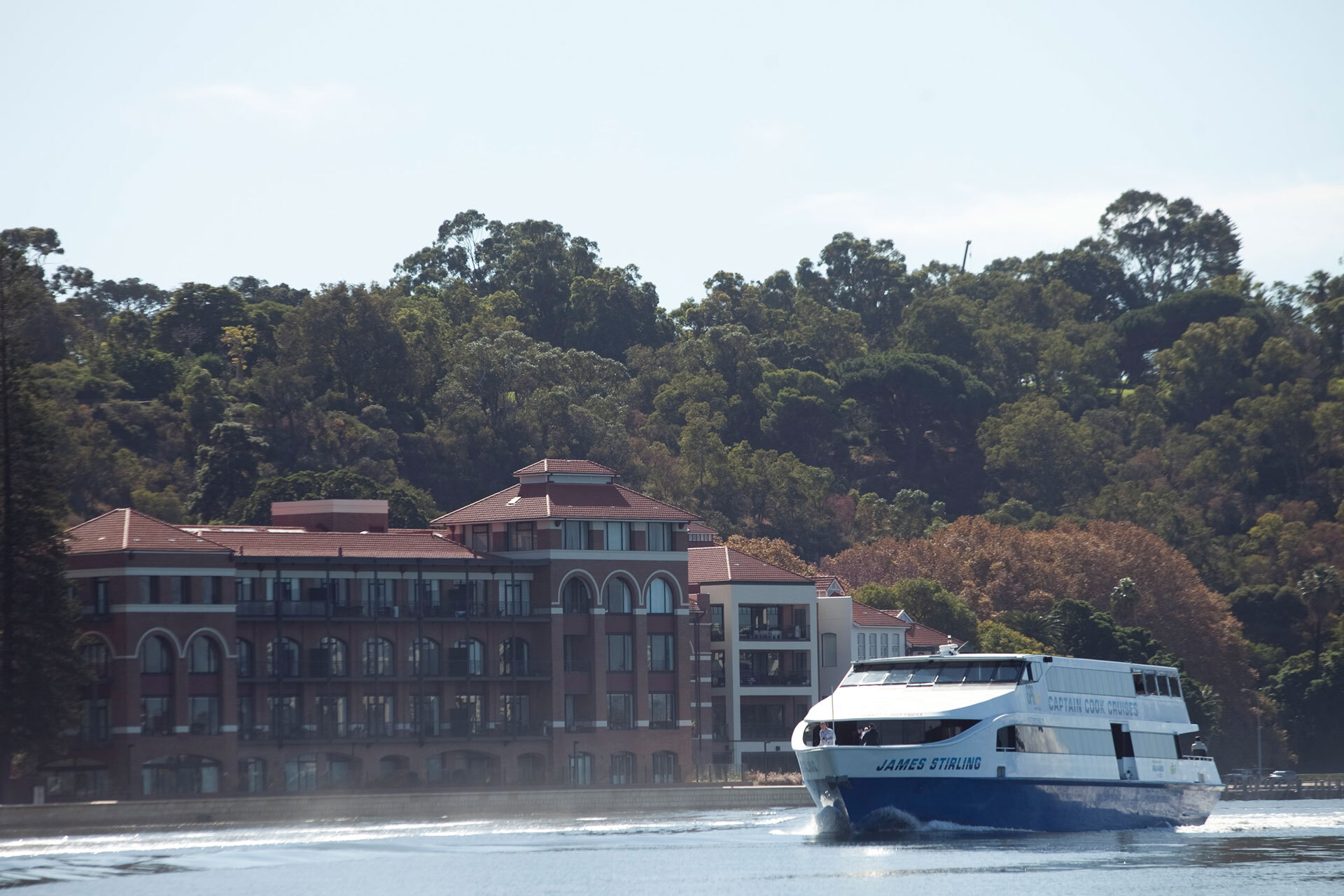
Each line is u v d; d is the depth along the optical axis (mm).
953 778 199750
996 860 191625
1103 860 193500
